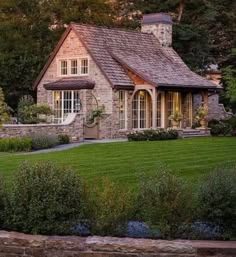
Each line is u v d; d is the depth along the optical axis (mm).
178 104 32094
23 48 35719
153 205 7199
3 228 7398
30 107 28609
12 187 7500
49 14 36625
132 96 29141
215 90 32844
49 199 7176
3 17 36781
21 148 20531
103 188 8180
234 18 40344
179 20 42031
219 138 26531
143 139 25422
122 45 31109
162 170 8422
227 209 7051
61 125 24922
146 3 42656
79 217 7242
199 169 13578
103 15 38219
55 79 30250
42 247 6852
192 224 7188
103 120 27562
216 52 41781
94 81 28688
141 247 6660
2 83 35375
